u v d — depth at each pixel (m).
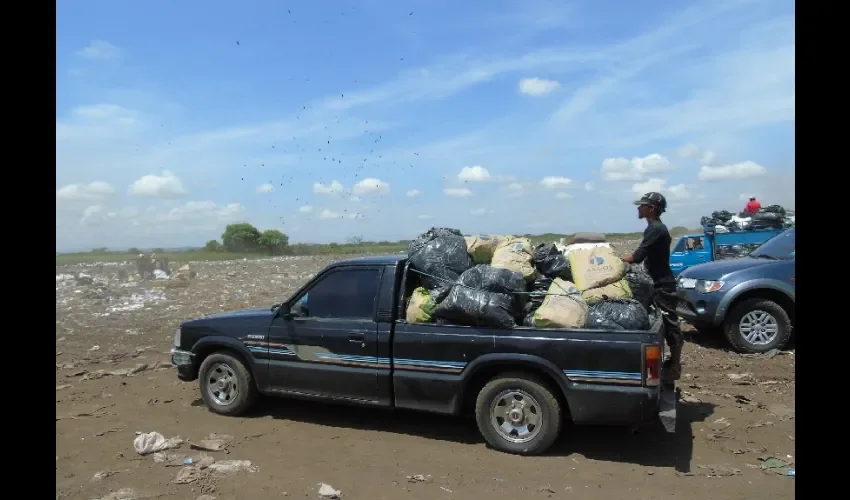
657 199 6.16
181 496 4.38
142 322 12.64
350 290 5.88
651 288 5.90
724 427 5.89
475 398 5.56
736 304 8.90
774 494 4.41
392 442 5.57
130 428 5.95
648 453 5.26
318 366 5.88
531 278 5.64
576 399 4.97
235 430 5.91
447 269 5.68
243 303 15.31
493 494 4.44
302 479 4.71
